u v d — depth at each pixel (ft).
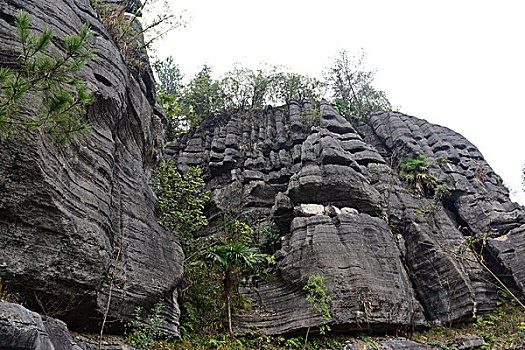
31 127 19.26
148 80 46.75
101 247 27.07
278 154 75.66
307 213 55.72
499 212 64.49
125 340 29.35
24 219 22.89
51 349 17.60
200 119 82.69
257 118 84.28
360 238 51.42
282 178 70.74
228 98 87.81
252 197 68.33
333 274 47.26
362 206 58.70
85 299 25.81
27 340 15.60
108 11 42.29
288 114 83.46
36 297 23.00
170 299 37.32
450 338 48.08
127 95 38.50
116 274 29.91
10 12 26.94
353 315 44.78
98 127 31.48
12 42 25.38
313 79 90.02
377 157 67.97
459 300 51.70
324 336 44.80
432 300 53.47
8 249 22.12
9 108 18.47
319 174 58.80
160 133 49.24
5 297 21.35
